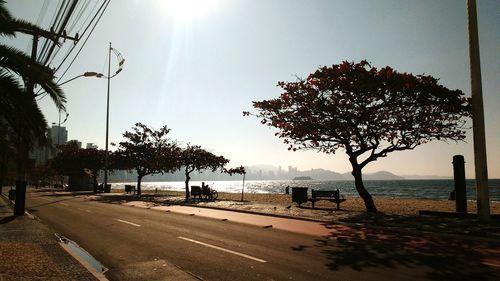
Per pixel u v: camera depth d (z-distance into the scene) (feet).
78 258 27.45
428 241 35.09
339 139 63.21
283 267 26.03
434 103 55.36
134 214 65.67
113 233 43.06
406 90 54.54
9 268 23.88
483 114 45.78
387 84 54.54
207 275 24.09
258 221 52.85
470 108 55.77
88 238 39.83
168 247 33.99
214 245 34.65
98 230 45.75
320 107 59.41
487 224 43.14
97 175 213.25
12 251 29.71
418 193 274.57
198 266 26.53
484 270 24.38
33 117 36.04
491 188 359.66
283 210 65.51
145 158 144.36
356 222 48.11
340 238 37.65
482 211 45.14
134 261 28.55
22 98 35.14
